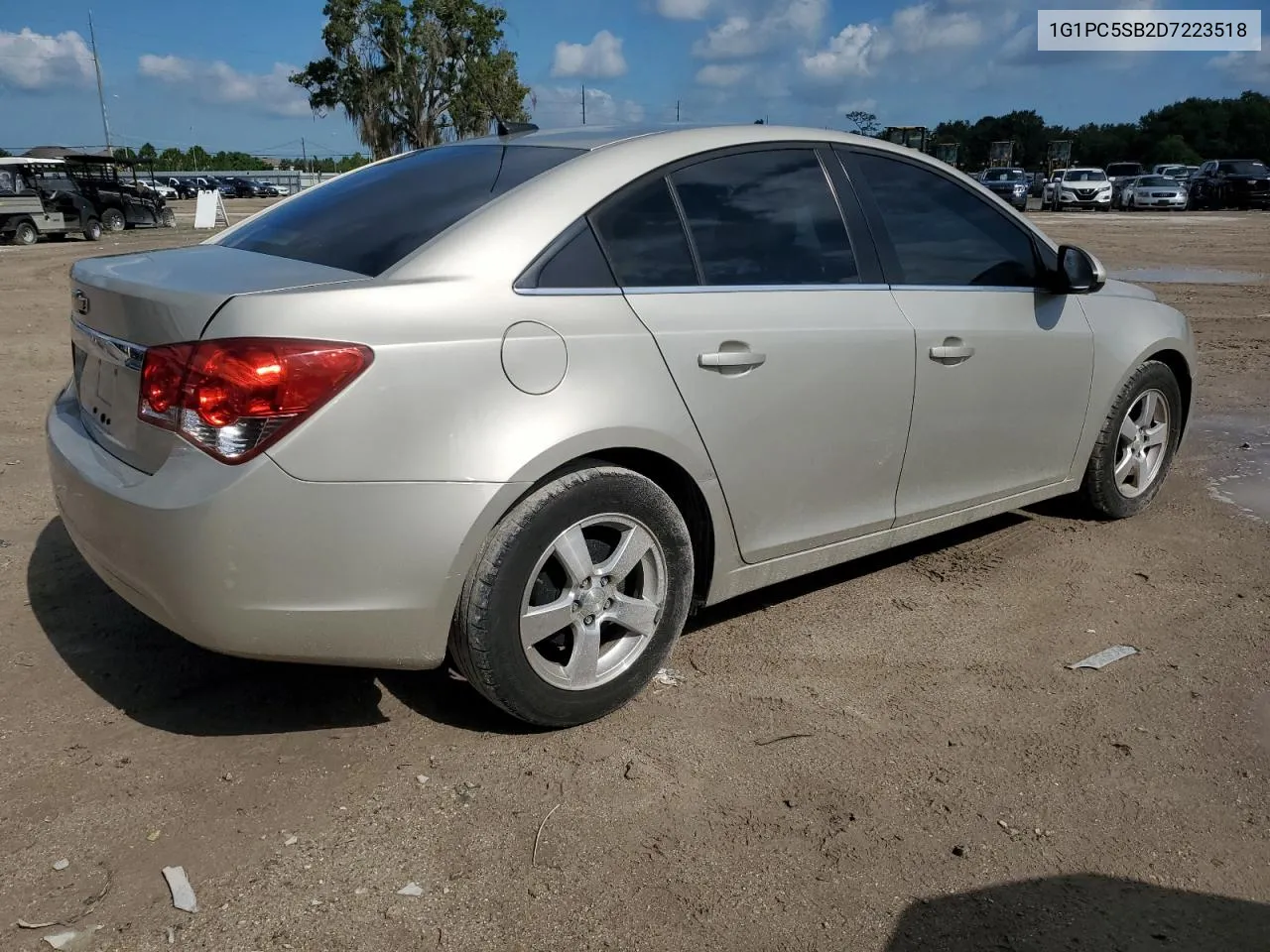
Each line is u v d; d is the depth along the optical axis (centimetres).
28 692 308
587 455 280
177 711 299
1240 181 3675
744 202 323
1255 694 317
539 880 230
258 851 239
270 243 309
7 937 211
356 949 210
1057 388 412
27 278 1581
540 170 298
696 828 249
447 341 251
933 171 381
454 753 279
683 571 302
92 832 244
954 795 264
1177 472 552
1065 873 236
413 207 297
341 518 242
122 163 3136
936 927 219
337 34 4406
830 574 412
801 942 214
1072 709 307
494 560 260
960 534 460
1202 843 247
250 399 233
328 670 326
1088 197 3738
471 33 4584
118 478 256
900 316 348
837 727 296
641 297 289
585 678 287
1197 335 993
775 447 318
